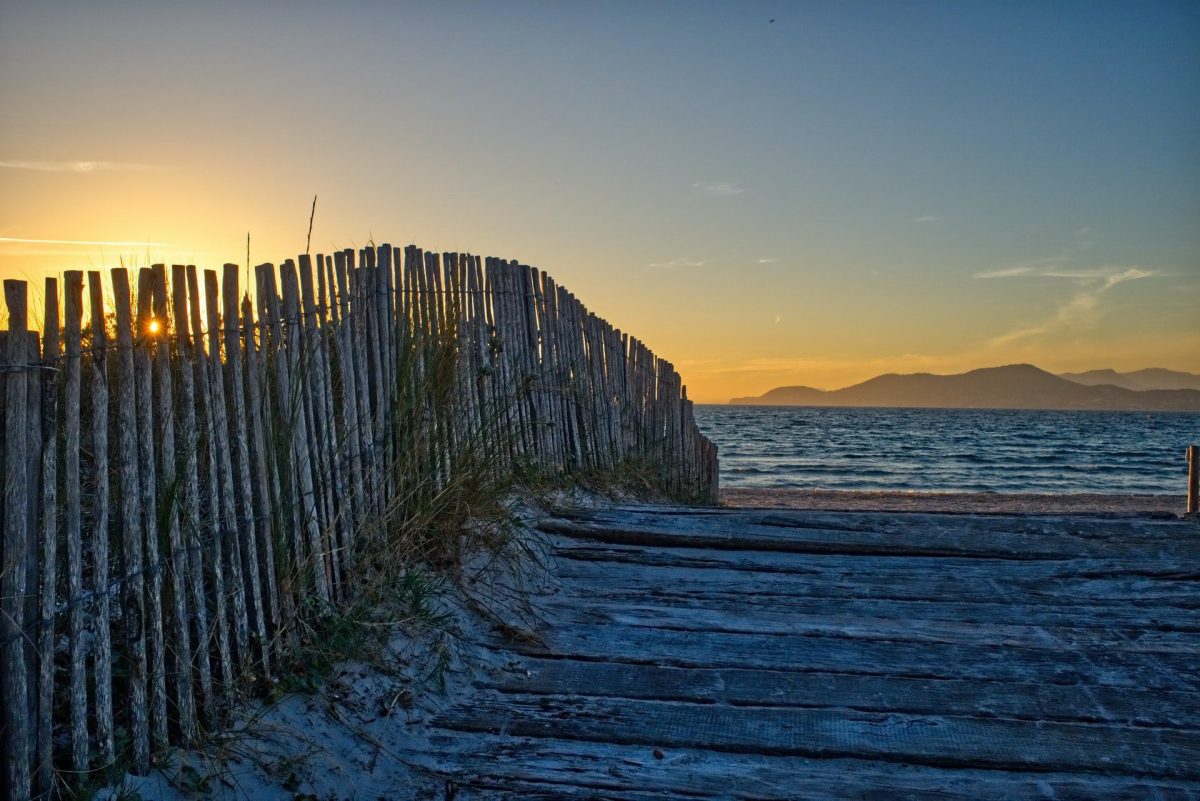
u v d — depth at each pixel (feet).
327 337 14.26
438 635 13.94
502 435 20.79
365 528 14.83
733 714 12.61
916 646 14.65
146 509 9.99
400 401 16.40
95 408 9.39
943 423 341.62
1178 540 18.15
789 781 11.08
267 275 12.66
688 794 10.83
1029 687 13.24
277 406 12.76
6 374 8.34
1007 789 10.84
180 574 10.30
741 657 14.37
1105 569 17.31
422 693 12.78
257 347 12.44
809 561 18.16
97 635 9.27
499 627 15.02
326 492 13.85
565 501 21.84
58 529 10.46
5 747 8.29
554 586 17.30
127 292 9.80
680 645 14.83
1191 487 32.94
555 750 11.76
